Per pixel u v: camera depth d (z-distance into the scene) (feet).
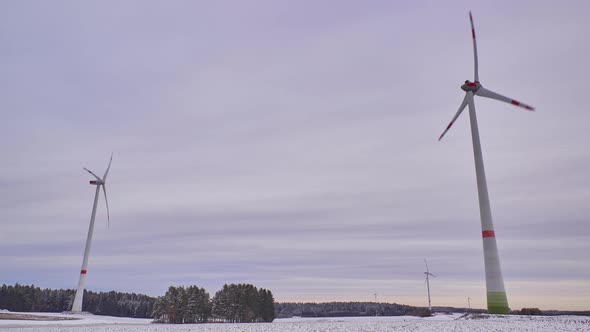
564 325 123.54
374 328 131.85
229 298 395.14
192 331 140.56
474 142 218.38
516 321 144.25
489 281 186.91
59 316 282.77
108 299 574.97
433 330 113.60
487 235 193.47
